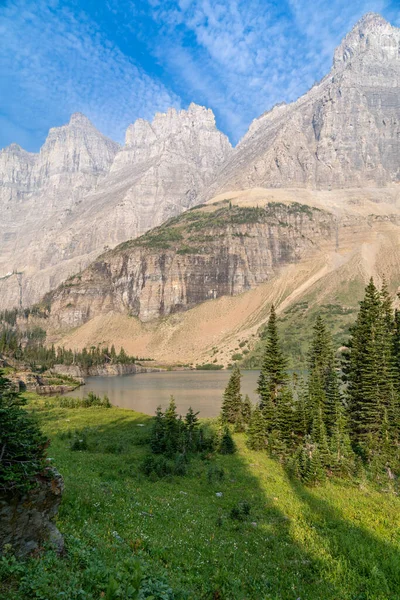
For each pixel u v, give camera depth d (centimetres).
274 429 4203
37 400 8681
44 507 1164
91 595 920
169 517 1909
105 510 1745
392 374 3756
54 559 1064
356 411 4003
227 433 4175
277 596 1281
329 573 1518
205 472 3159
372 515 2233
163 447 3859
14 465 1111
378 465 3050
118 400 10756
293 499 2502
